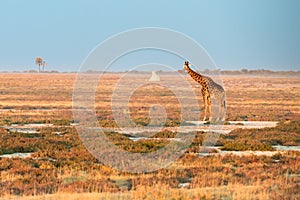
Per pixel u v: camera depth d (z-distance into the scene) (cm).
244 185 4416
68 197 3928
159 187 4291
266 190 4141
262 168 5212
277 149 6944
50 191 4284
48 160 5697
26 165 5291
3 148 6309
